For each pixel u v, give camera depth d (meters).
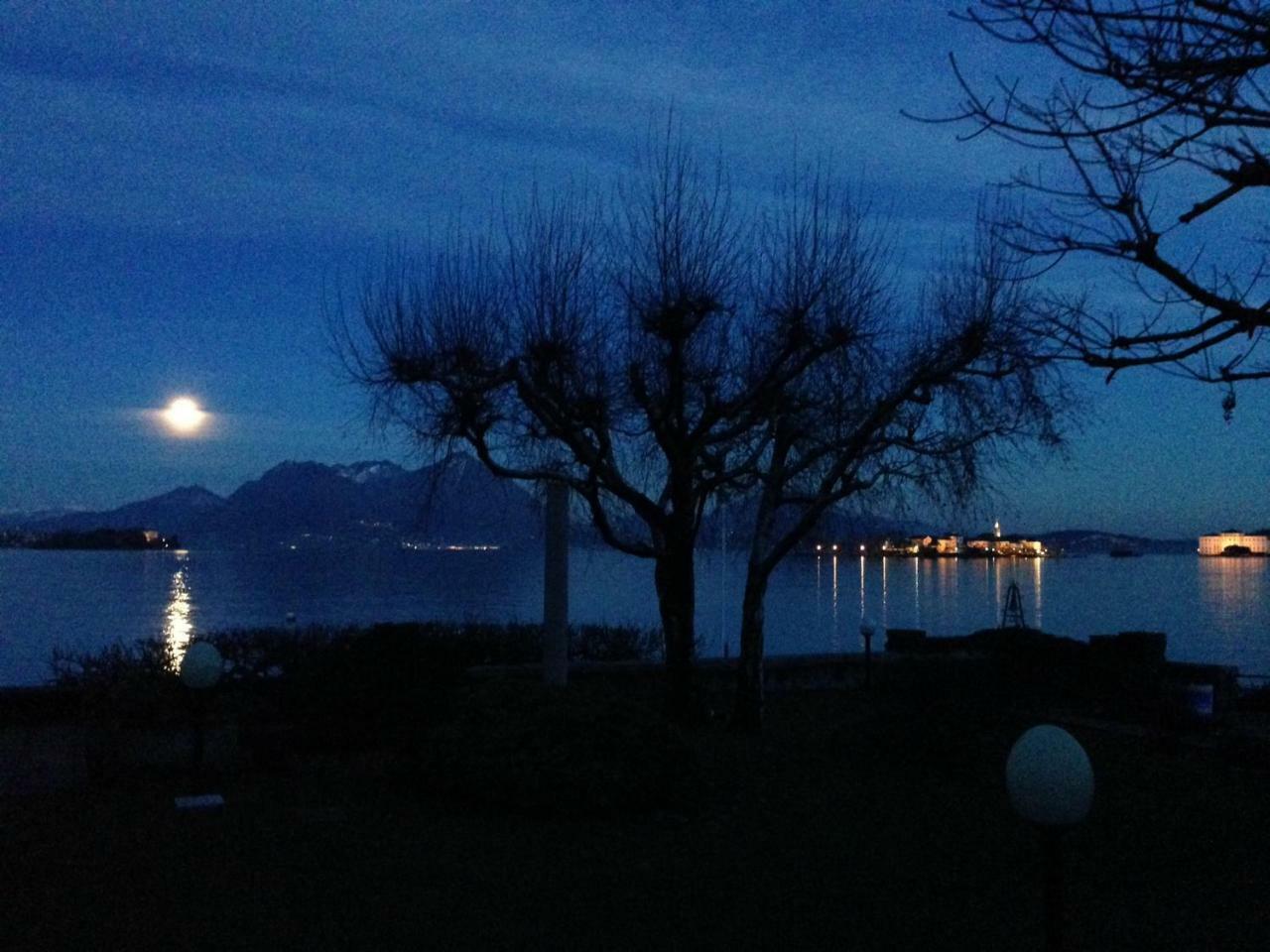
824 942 7.81
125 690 13.66
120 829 10.49
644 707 12.17
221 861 9.45
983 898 8.85
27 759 13.79
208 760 12.89
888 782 13.05
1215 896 9.02
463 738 11.73
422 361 15.80
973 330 15.21
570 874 9.24
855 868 9.60
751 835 10.64
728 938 7.85
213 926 7.83
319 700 14.47
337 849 9.85
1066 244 5.62
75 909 8.16
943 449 16.92
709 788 12.36
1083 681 20.53
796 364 16.75
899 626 52.09
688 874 9.32
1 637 41.84
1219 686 18.88
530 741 11.51
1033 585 101.88
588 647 23.09
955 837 10.69
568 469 17.77
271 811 11.27
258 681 16.94
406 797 11.91
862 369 16.92
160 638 25.62
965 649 23.14
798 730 16.84
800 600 75.81
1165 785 13.30
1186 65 4.90
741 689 16.66
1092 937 8.03
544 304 16.16
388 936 7.71
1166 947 7.85
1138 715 18.30
